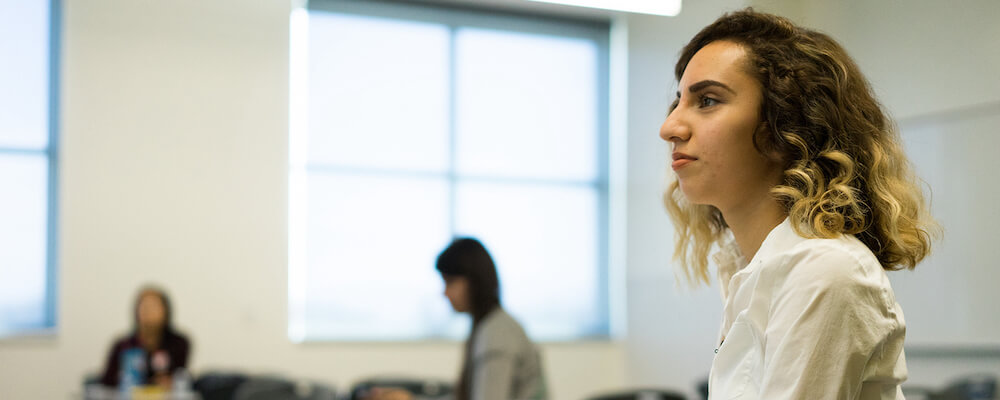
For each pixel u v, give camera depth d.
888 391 0.78
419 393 4.09
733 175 0.83
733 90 0.83
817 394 0.71
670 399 3.74
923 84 3.40
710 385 0.83
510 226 6.46
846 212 0.79
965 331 3.93
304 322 5.86
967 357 3.91
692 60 0.87
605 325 6.63
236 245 5.64
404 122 6.22
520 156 6.52
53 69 5.45
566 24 6.71
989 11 3.38
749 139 0.82
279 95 5.79
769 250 0.80
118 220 5.43
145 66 5.53
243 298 5.62
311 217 5.94
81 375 5.28
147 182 5.50
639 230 6.30
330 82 6.05
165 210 5.52
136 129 5.50
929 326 4.10
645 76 6.19
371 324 6.02
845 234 0.78
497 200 6.44
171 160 5.55
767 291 0.78
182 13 5.62
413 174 6.21
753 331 0.78
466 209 6.35
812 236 0.77
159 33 5.57
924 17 3.41
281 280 5.71
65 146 5.37
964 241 3.88
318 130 6.00
